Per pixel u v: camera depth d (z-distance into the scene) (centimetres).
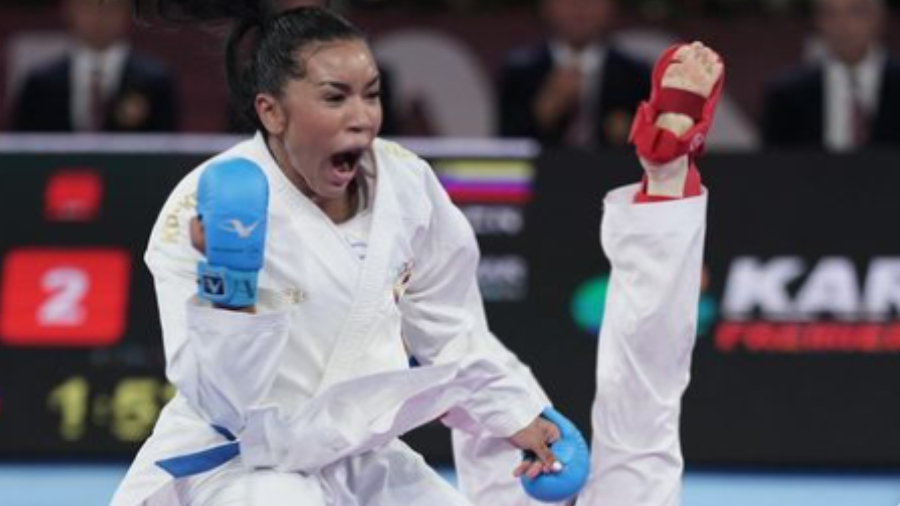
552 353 1939
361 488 1156
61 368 1956
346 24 1087
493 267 1953
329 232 1109
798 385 1934
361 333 1112
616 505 1189
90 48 2380
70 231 1972
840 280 1944
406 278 1147
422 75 2581
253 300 1023
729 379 1939
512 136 2367
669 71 1135
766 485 1892
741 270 1950
